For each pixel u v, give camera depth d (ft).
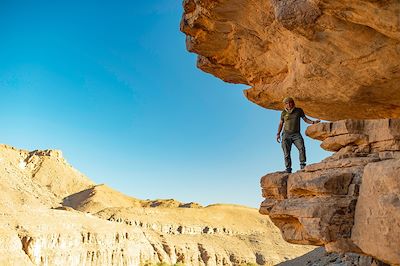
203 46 49.83
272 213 33.99
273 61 45.80
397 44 32.81
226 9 43.01
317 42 35.96
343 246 28.78
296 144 37.19
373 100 41.68
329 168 31.22
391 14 27.45
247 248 531.09
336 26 33.04
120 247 371.56
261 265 499.10
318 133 33.83
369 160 29.48
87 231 352.28
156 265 388.98
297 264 133.80
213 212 624.59
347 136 31.78
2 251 262.67
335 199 29.40
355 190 28.96
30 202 522.88
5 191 519.19
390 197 25.66
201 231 539.70
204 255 477.77
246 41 46.26
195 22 46.52
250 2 41.04
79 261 323.98
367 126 31.50
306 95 43.50
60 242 313.32
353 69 37.29
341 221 28.91
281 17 34.12
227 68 53.26
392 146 29.66
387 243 25.57
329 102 43.37
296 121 37.45
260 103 51.49
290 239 33.76
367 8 28.04
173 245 458.91
